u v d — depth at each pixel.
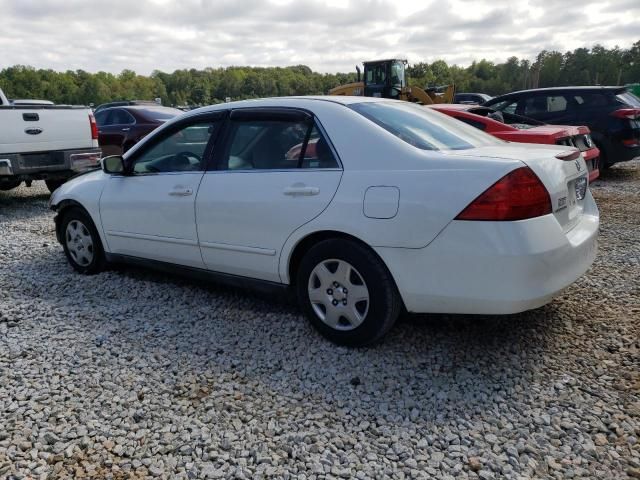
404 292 3.11
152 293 4.54
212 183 3.91
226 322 3.92
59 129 8.34
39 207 8.80
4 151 7.67
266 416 2.76
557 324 3.71
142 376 3.18
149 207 4.34
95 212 4.80
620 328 3.61
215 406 2.86
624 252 5.35
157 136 4.40
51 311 4.18
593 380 3.01
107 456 2.48
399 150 3.19
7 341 3.64
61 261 5.57
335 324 3.45
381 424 2.68
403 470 2.36
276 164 3.64
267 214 3.57
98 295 4.53
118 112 11.94
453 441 2.54
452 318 3.84
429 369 3.17
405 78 21.38
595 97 10.15
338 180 3.28
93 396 2.96
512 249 2.80
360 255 3.21
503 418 2.70
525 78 79.94
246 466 2.40
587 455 2.42
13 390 3.03
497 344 3.45
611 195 8.58
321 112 3.54
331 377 3.12
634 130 9.80
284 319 3.92
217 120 4.05
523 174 2.87
